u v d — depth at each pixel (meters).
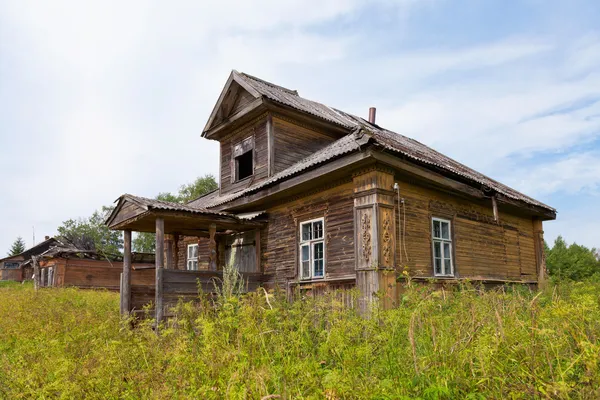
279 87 15.12
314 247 9.91
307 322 4.40
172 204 9.74
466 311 4.46
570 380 3.23
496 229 12.38
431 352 3.80
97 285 28.06
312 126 13.48
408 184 9.45
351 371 3.28
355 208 8.56
